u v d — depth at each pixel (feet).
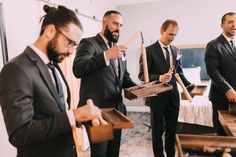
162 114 7.10
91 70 4.14
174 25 6.70
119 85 5.24
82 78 5.04
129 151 9.05
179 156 2.42
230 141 2.74
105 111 3.74
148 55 6.97
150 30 15.02
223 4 13.64
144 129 11.76
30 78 2.56
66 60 8.34
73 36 2.73
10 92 2.37
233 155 2.53
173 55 7.09
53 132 2.45
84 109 2.67
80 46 4.72
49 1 7.13
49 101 2.73
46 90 2.72
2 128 5.22
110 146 5.41
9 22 5.57
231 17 5.91
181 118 9.99
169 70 6.50
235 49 6.13
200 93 6.01
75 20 2.74
